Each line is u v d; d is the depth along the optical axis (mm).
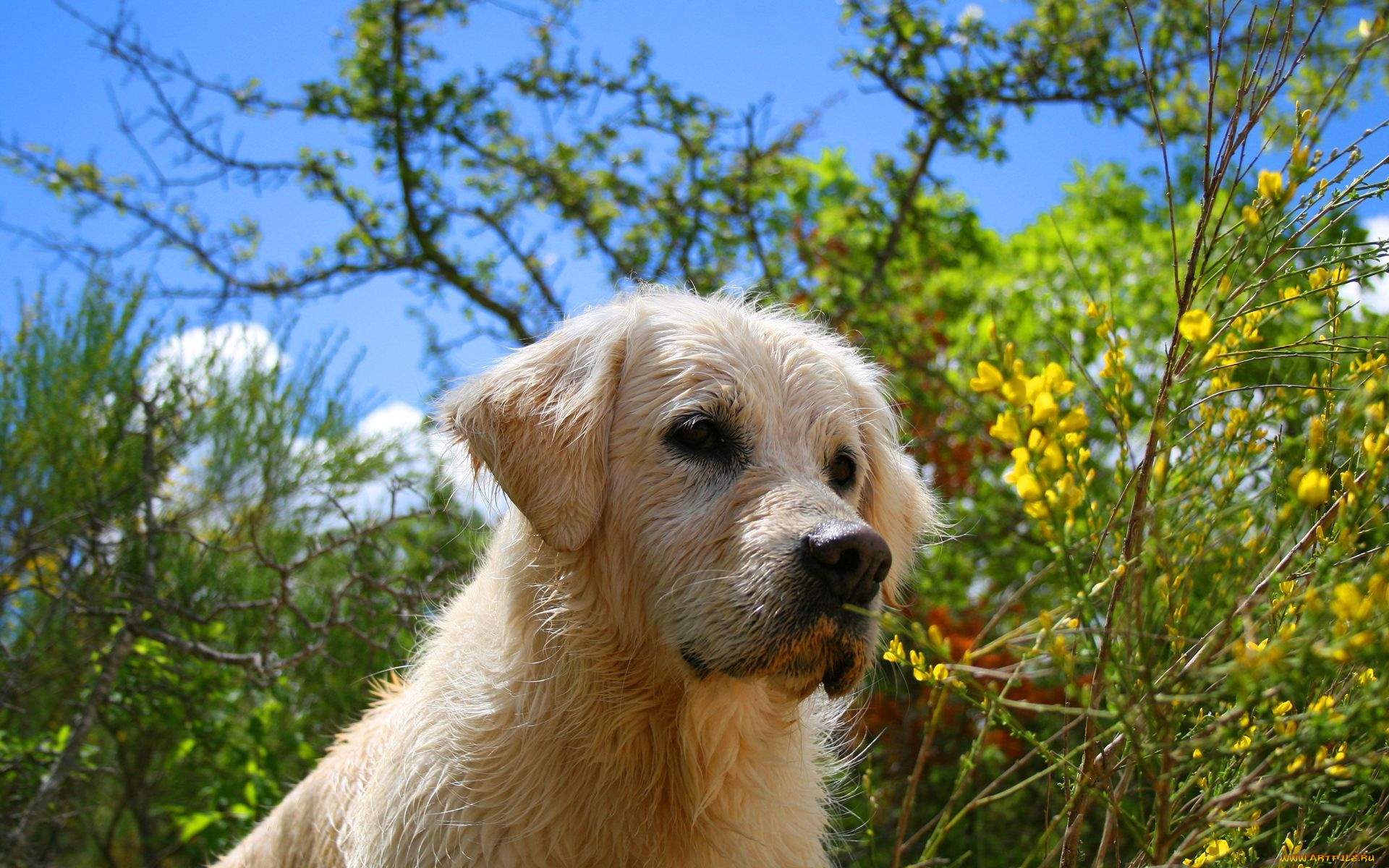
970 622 1309
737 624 686
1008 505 1472
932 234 1746
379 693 908
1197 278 602
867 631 692
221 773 1228
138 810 1365
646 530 729
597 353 757
